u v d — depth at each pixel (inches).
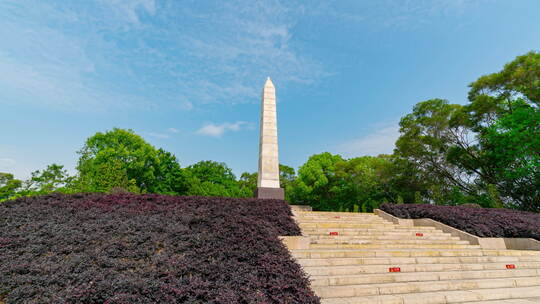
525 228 438.0
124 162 1163.3
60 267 201.5
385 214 549.6
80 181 909.8
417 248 366.0
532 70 722.8
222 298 171.3
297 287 193.2
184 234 278.7
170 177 1396.4
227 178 1744.6
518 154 716.7
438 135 935.7
